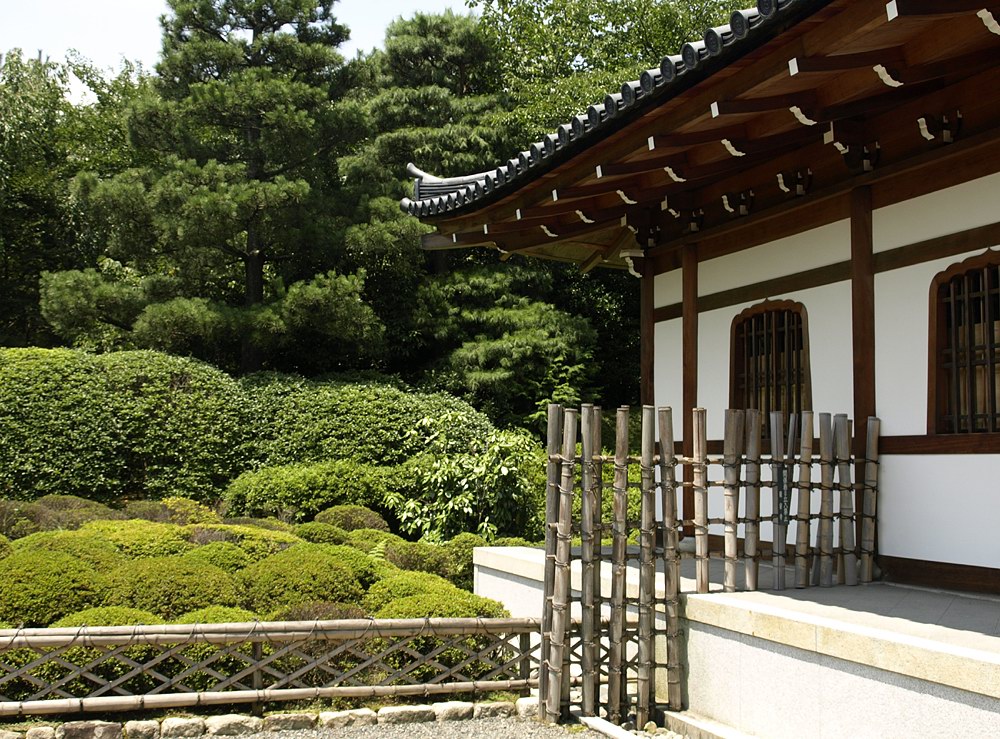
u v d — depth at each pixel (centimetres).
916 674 328
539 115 1798
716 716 436
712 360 688
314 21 1783
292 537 807
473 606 529
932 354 500
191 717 438
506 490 1025
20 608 495
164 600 514
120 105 2120
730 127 505
